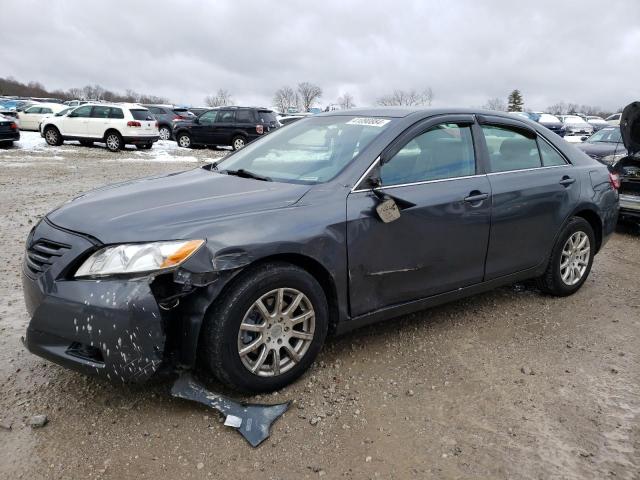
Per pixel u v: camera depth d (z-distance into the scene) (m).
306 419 2.79
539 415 2.88
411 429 2.74
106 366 2.54
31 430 2.65
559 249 4.39
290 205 2.97
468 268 3.75
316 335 3.06
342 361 3.38
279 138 4.08
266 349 2.89
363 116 3.80
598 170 4.73
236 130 21.14
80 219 2.84
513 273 4.11
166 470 2.40
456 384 3.17
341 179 3.19
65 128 20.45
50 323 2.62
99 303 2.51
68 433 2.64
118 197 3.12
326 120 3.99
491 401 3.01
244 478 2.37
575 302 4.55
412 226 3.35
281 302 2.89
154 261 2.54
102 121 19.89
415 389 3.10
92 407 2.84
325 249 2.99
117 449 2.53
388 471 2.44
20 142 20.92
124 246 2.59
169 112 27.67
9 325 3.83
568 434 2.72
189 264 2.57
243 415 2.73
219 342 2.70
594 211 4.59
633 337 3.89
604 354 3.61
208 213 2.81
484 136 3.91
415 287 3.48
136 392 2.97
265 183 3.31
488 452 2.58
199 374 3.11
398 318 4.08
